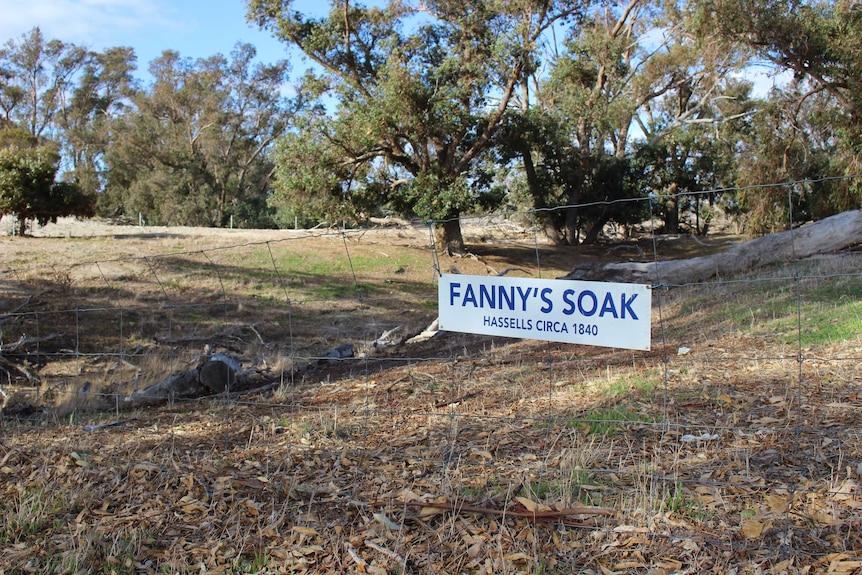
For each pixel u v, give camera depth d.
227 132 62.84
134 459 5.49
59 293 18.48
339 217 30.09
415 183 29.44
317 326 17.64
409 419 6.23
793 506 3.81
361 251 30.02
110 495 4.78
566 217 39.19
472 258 32.06
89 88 72.88
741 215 39.56
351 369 9.99
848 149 25.75
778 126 28.64
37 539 4.20
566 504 4.05
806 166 28.38
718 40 24.62
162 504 4.58
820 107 26.91
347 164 29.34
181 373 9.07
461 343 11.69
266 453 5.48
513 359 8.91
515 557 3.58
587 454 4.73
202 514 4.42
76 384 8.98
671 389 6.34
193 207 56.38
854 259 12.99
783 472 4.27
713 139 41.47
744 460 4.48
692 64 36.78
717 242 37.56
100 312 17.11
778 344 7.80
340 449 5.43
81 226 36.53
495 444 5.27
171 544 4.06
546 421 5.55
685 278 14.46
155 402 8.32
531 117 31.41
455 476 4.65
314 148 28.31
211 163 61.69
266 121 63.19
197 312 18.23
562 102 34.84
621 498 4.08
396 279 26.06
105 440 6.22
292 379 8.72
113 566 3.83
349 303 20.70
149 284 20.67
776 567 3.28
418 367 9.07
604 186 39.62
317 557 3.80
